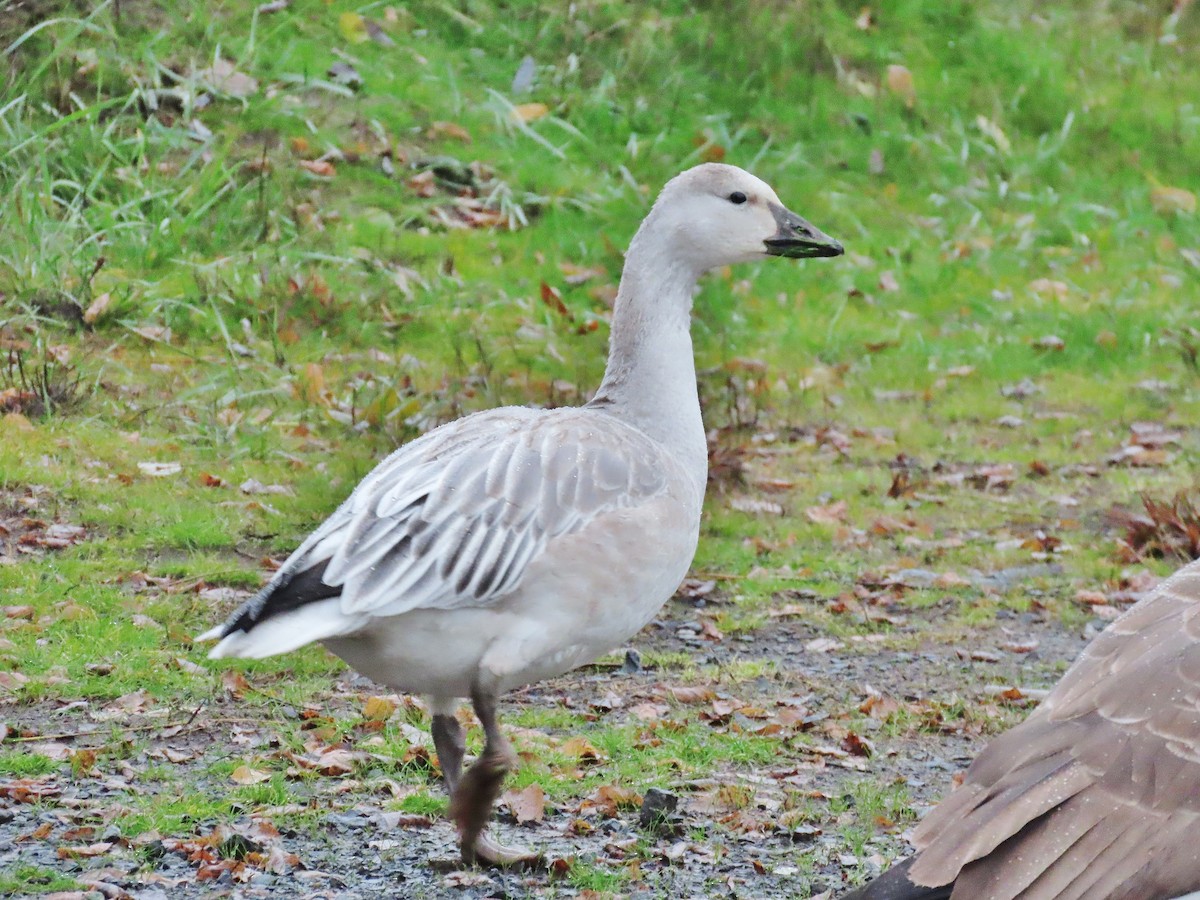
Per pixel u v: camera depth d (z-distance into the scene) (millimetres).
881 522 13547
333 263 17391
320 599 6480
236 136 18766
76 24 18891
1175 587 5688
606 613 7008
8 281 15625
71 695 9055
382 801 7992
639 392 8008
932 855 5035
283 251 17156
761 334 18422
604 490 7023
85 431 13422
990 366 18188
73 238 16250
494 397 14992
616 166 20797
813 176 21891
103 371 14594
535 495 6848
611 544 6949
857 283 19906
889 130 23156
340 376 15352
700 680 10094
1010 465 15328
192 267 16641
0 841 7234
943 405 17109
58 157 17375
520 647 6801
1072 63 25672
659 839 7730
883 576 12383
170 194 17406
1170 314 19766
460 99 20766
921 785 8594
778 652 10727
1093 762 5117
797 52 24016
